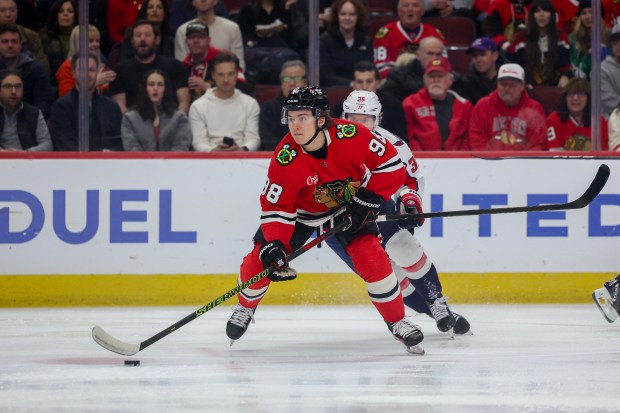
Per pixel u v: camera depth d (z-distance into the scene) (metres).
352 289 12.04
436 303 9.14
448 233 12.07
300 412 5.97
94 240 11.91
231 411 5.99
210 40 12.20
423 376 7.23
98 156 11.91
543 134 12.41
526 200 12.12
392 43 12.88
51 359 8.07
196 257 11.97
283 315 10.99
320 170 7.89
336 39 12.34
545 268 12.13
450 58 13.05
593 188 8.30
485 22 13.02
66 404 6.21
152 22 12.01
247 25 12.35
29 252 11.86
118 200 11.92
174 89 12.16
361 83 12.28
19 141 11.99
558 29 12.51
